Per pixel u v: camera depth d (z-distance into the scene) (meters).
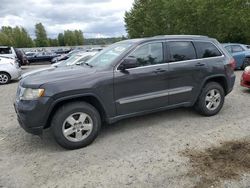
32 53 34.47
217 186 3.28
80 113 4.43
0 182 3.60
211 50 5.82
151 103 5.07
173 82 5.25
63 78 4.37
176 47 5.36
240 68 14.40
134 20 41.12
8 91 10.55
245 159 3.88
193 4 25.48
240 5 24.97
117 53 4.98
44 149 4.55
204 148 4.29
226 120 5.58
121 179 3.53
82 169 3.82
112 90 4.65
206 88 5.68
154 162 3.92
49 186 3.45
